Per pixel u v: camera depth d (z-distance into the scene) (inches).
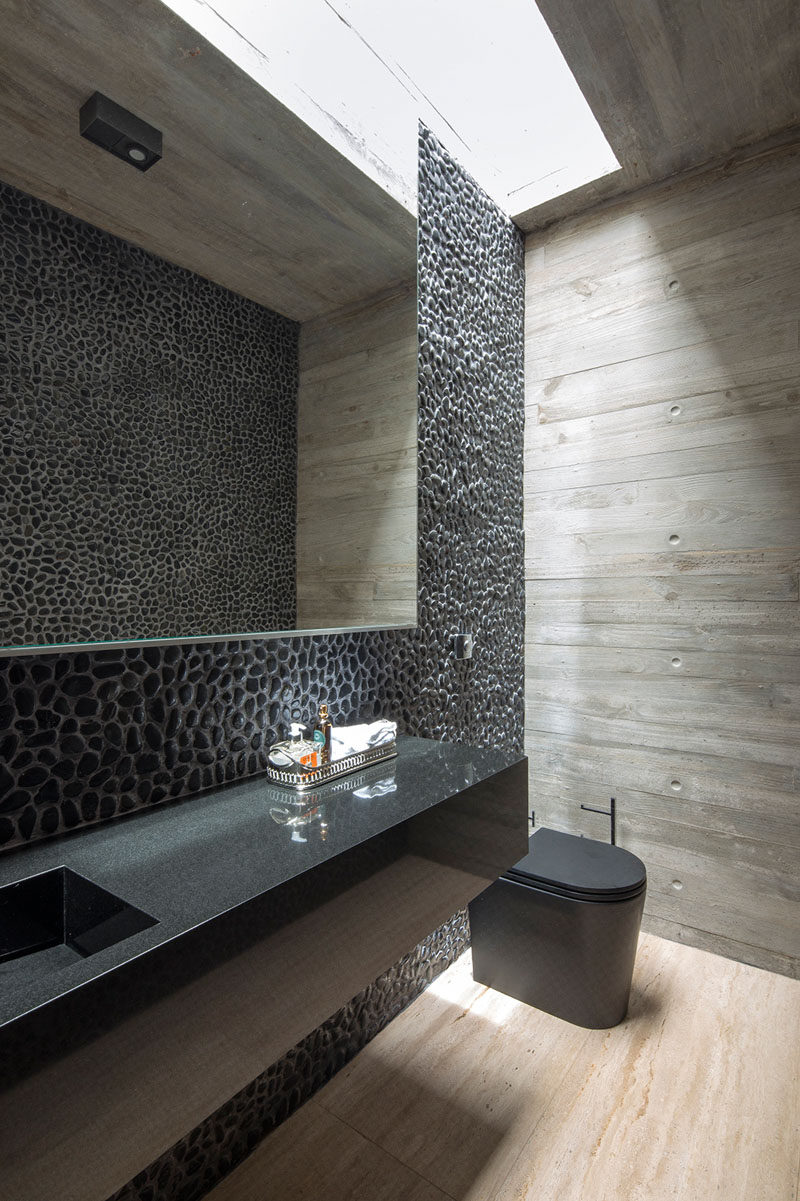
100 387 49.6
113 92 50.4
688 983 85.1
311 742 59.4
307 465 67.4
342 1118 64.6
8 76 44.3
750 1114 63.9
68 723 47.0
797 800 85.7
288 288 65.7
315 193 68.5
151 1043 30.7
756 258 88.4
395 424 78.4
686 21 68.4
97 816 48.8
